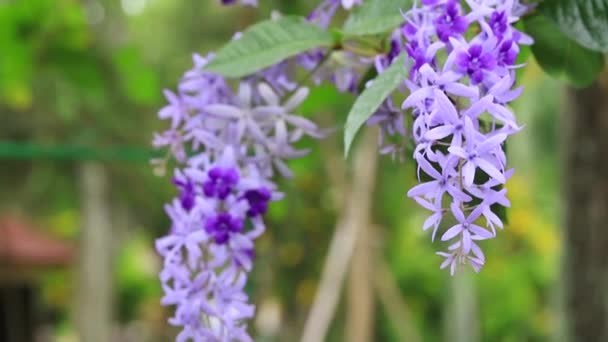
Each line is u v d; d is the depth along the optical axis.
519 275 4.87
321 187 3.04
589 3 0.96
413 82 0.89
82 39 2.20
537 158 3.92
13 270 4.37
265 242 2.67
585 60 1.04
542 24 1.03
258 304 2.69
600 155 1.68
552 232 4.52
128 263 7.84
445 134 0.85
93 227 3.99
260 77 1.04
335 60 1.03
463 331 3.56
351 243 1.77
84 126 2.96
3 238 4.39
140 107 2.86
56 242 4.64
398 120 0.98
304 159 1.98
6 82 2.28
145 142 2.98
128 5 3.18
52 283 6.26
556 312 1.85
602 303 1.71
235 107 1.03
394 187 3.30
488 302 4.92
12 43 2.15
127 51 2.30
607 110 1.65
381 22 0.97
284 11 1.30
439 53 0.90
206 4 3.18
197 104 1.03
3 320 5.65
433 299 4.77
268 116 1.03
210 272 1.00
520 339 4.90
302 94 1.03
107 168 3.71
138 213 4.38
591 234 1.71
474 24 0.93
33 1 2.08
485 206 0.86
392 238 4.12
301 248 3.29
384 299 2.23
